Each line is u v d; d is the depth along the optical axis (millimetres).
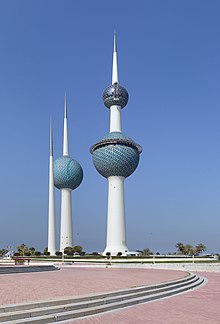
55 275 37250
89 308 16344
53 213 146375
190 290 26688
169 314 16312
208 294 24156
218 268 50312
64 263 86500
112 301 18297
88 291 20750
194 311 17188
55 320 14172
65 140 166375
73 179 159375
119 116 140000
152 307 18172
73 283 26719
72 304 16203
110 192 133875
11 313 13711
